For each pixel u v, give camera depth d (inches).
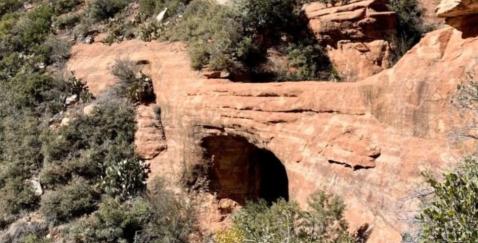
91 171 695.1
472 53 340.2
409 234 272.8
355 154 388.2
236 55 672.4
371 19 636.7
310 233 371.6
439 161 320.8
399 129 375.2
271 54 701.9
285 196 624.7
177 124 639.1
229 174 603.5
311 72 674.8
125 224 578.9
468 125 306.5
